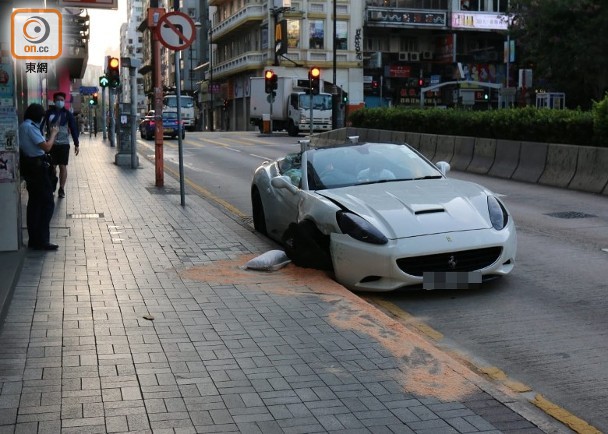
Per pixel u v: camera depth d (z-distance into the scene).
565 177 15.57
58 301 6.22
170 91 62.72
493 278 7.18
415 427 3.94
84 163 21.50
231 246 8.79
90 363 4.76
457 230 6.87
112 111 31.97
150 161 23.12
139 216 11.13
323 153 8.72
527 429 3.96
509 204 13.15
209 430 3.84
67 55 24.69
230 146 31.33
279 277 7.16
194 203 12.67
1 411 4.01
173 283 6.91
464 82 57.47
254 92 48.91
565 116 16.12
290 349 5.11
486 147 18.86
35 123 8.30
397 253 6.65
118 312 5.92
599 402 4.52
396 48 62.88
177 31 12.08
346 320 5.78
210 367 4.75
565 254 8.70
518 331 5.92
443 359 4.96
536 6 44.41
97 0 10.66
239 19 61.28
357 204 7.24
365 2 59.25
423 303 6.79
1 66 7.83
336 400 4.27
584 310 6.44
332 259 7.07
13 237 8.10
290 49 56.09
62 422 3.88
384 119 25.94
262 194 9.53
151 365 4.75
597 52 42.25
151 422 3.91
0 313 5.58
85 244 8.80
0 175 7.96
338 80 57.62
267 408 4.14
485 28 62.25
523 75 43.19
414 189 7.68
